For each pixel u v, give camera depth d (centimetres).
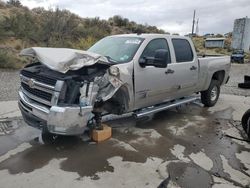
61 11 2527
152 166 420
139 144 503
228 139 546
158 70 557
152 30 3388
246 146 515
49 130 423
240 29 4656
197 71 686
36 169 399
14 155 440
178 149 488
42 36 2077
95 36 2519
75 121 416
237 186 373
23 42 1900
